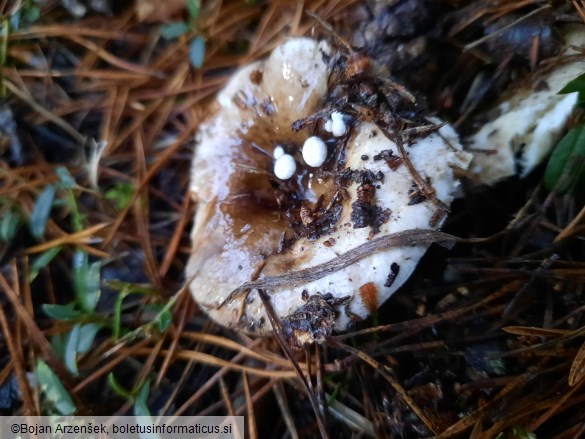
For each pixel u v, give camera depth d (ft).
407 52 0.52
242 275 0.45
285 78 0.48
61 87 0.62
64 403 0.44
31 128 0.60
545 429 0.39
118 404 0.48
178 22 0.64
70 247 0.55
